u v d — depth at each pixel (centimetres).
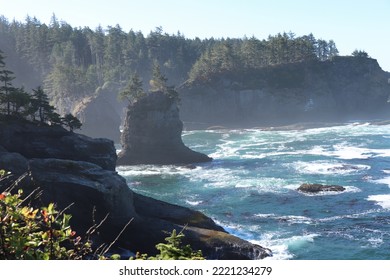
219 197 5828
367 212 4875
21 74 18312
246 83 17512
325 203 5300
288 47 19038
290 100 17450
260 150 9819
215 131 14562
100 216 4209
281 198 5625
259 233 4316
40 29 19762
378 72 19962
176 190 6366
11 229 771
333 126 14112
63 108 14862
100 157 6091
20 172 4156
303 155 8850
